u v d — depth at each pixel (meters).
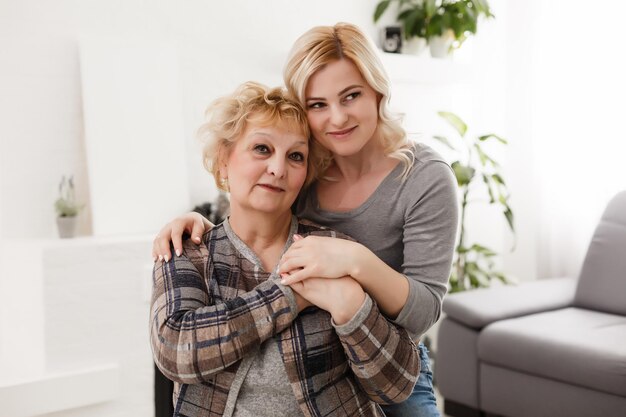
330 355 1.25
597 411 2.58
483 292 3.27
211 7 3.42
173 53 3.28
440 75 3.96
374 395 1.28
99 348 2.83
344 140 1.37
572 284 3.49
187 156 3.37
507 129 4.18
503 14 4.20
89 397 2.78
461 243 3.88
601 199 3.81
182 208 3.26
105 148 3.08
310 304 1.24
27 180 3.02
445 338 3.13
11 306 2.90
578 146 3.88
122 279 2.87
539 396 2.77
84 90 3.05
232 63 3.50
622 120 3.70
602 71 3.75
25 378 2.71
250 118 1.27
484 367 2.97
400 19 4.05
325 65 1.33
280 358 1.23
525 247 4.11
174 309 1.22
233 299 1.23
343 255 1.22
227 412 1.23
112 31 3.17
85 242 2.83
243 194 1.29
